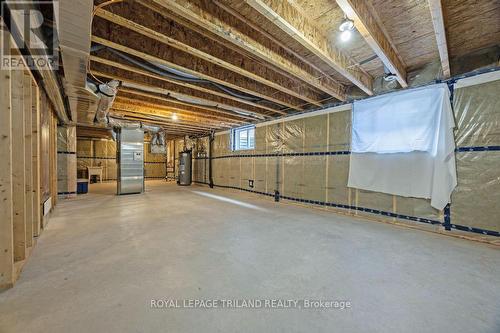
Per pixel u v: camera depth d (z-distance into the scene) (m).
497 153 2.67
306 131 4.89
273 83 3.41
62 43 1.85
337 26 2.36
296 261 2.13
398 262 2.13
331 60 2.66
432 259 2.20
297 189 5.08
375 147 3.71
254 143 6.35
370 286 1.71
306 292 1.62
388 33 2.47
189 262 2.08
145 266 1.99
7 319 1.31
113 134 6.59
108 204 4.94
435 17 1.85
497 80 2.67
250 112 5.20
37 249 2.36
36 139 2.61
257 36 2.45
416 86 3.26
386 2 2.04
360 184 3.95
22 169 2.03
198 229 3.12
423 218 3.24
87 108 3.83
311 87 4.18
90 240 2.64
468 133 2.86
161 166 13.13
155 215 3.93
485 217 2.74
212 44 2.61
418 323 1.32
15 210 2.01
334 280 1.79
